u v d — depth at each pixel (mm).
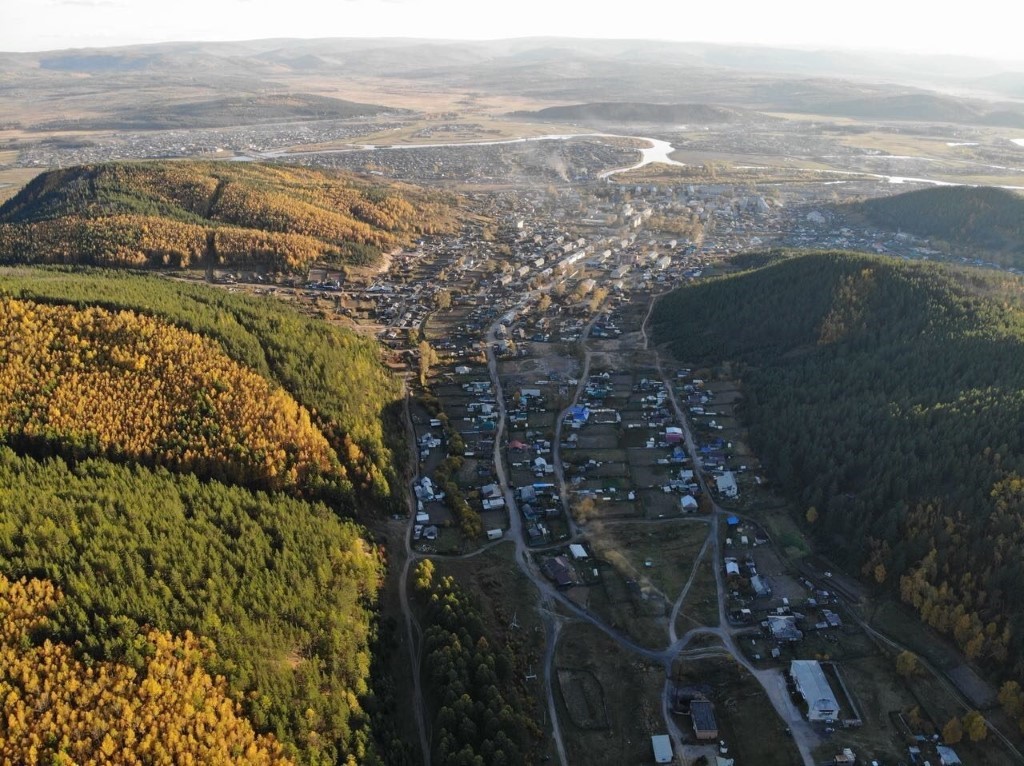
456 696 150750
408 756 145875
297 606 161750
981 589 172750
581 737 152375
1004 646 161375
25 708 122688
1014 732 150500
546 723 155250
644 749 150000
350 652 159250
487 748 140500
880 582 185875
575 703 159875
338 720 143125
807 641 173625
